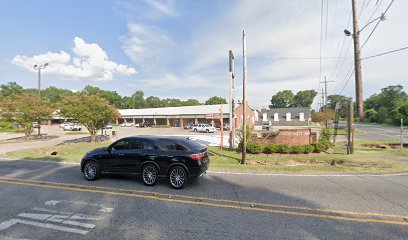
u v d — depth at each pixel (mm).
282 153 14930
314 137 18281
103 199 5926
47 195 6250
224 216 4859
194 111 55562
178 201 5773
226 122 49844
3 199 5938
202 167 7012
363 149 16391
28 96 25219
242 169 9398
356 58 11750
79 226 4418
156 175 7086
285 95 114875
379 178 7980
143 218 4773
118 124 73938
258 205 5480
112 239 3928
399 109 52562
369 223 4512
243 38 12578
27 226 4418
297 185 7152
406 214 4938
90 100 21406
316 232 4156
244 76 12414
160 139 7484
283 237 3980
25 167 10047
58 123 65250
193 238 3951
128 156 7383
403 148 16672
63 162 11141
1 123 36062
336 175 8422
